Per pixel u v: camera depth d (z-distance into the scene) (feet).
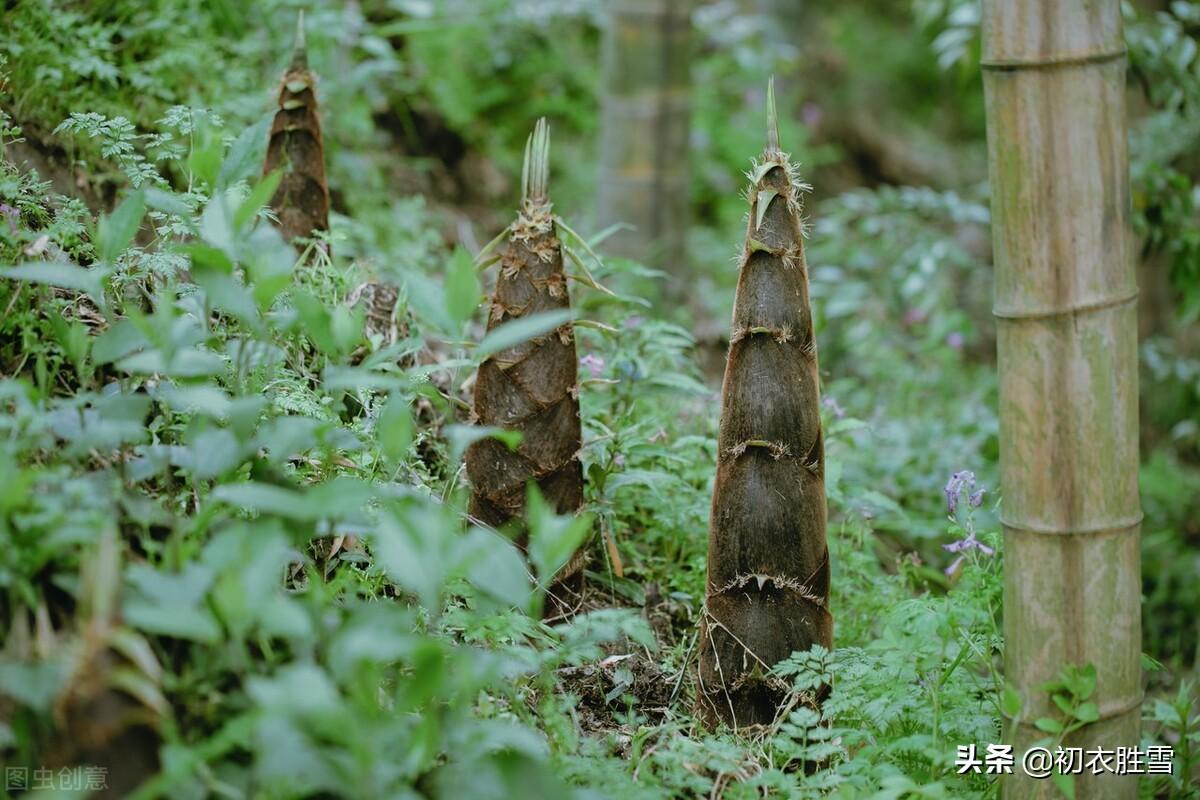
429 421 10.11
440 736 5.81
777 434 7.42
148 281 8.54
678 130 18.28
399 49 19.85
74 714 5.27
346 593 7.06
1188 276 15.80
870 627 10.01
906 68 38.09
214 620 5.47
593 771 6.51
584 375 10.59
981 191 19.38
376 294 10.61
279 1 14.96
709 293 19.97
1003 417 6.79
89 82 11.73
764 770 7.19
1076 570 6.65
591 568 9.78
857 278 19.80
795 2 32.19
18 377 7.67
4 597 5.77
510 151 22.99
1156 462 20.18
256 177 10.16
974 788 7.41
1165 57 14.55
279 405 7.61
